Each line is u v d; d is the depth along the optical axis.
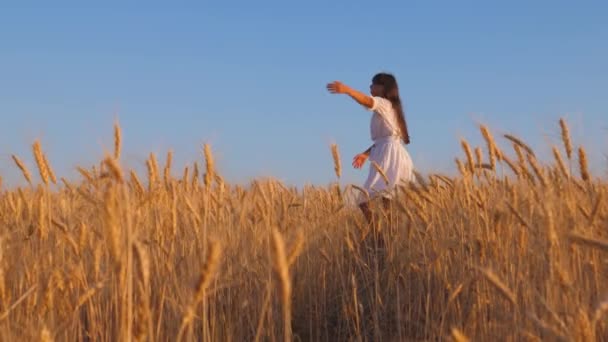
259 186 6.29
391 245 6.62
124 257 2.84
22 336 4.27
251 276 5.93
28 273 4.80
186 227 5.98
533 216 4.68
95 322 4.95
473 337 4.87
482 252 5.17
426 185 6.01
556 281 3.71
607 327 3.70
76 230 5.30
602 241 3.27
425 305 5.73
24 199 5.70
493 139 5.61
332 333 6.40
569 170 5.07
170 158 6.04
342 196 7.47
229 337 5.29
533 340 3.56
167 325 5.03
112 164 2.81
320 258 6.87
